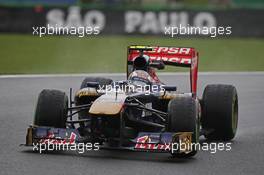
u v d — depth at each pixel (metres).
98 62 82.06
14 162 29.14
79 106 32.03
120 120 29.62
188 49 36.38
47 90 31.92
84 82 36.47
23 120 41.19
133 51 36.69
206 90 36.12
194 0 136.50
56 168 28.17
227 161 30.95
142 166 29.03
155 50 36.66
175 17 109.12
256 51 100.12
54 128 30.78
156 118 34.06
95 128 29.98
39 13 105.81
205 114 35.78
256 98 54.50
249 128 41.03
